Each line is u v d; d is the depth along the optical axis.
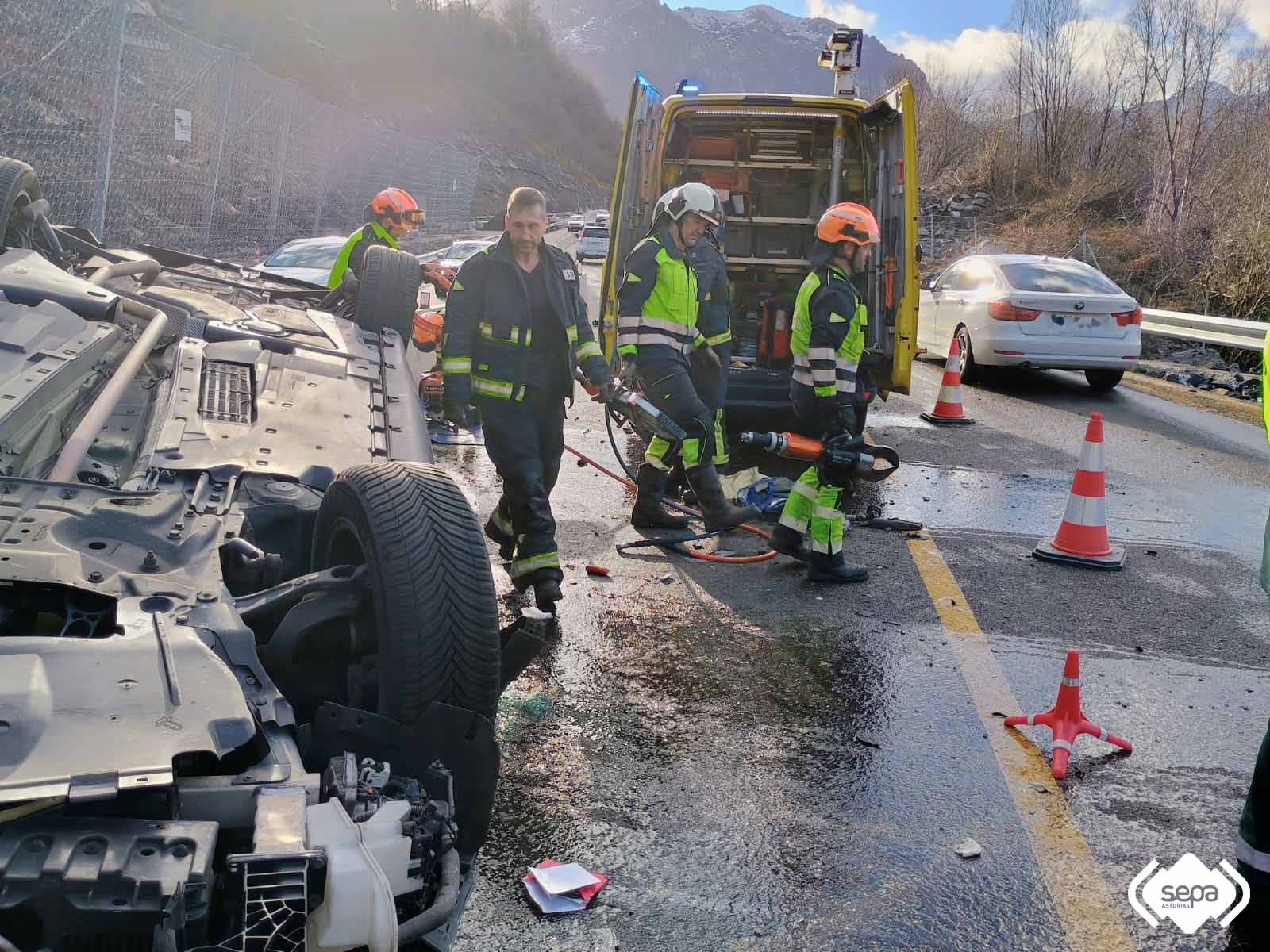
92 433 3.72
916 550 7.25
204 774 2.48
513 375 5.30
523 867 3.49
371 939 2.19
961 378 14.41
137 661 2.51
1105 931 3.31
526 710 4.59
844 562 6.54
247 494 3.78
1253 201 22.56
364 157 25.11
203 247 14.29
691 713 4.67
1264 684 5.27
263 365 4.90
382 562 3.04
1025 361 13.77
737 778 4.13
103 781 2.09
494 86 88.56
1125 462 10.29
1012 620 6.00
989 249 32.69
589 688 4.86
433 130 63.25
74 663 2.45
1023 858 3.69
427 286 7.52
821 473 6.34
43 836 2.04
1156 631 5.91
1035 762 4.37
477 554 3.16
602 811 3.86
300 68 46.44
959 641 5.65
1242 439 11.75
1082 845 3.79
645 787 4.04
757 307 10.48
